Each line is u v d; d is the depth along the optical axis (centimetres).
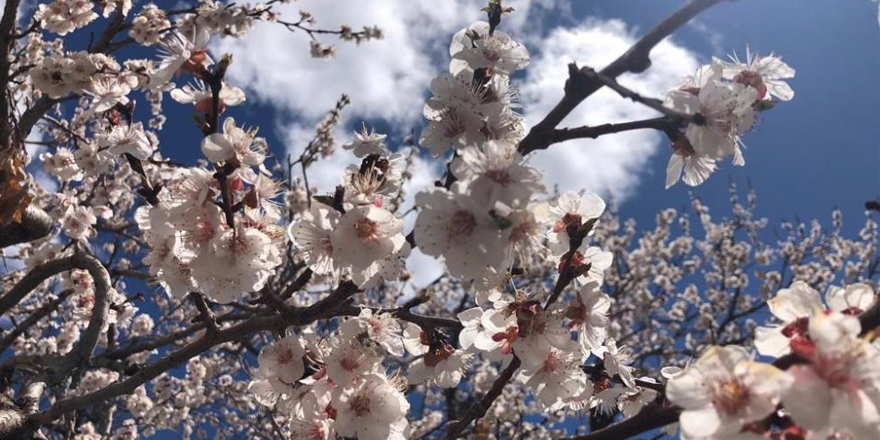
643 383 34
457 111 27
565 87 25
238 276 31
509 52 29
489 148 24
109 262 75
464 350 35
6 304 49
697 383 19
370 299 126
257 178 31
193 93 31
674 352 132
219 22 75
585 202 31
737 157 28
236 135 30
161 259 33
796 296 23
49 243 78
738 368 19
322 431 33
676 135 26
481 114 27
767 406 18
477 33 30
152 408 101
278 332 35
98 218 98
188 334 57
